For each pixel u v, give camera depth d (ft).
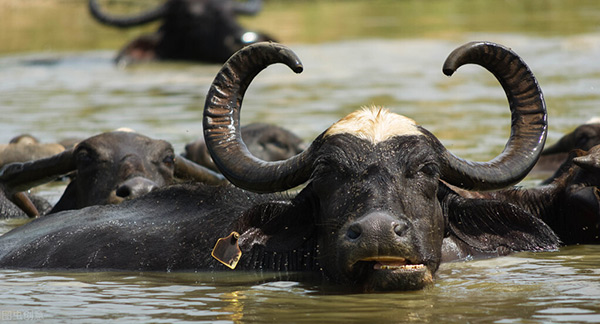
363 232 78.79
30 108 235.81
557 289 82.28
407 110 217.36
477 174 89.10
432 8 584.40
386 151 85.81
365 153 85.76
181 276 92.07
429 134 88.48
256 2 404.57
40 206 137.59
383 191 83.41
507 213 93.86
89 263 97.19
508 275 88.53
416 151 86.17
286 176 89.15
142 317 75.46
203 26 364.99
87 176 121.80
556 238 95.40
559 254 98.73
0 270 96.89
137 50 371.76
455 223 93.56
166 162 125.90
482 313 74.54
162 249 96.94
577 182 107.45
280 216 90.58
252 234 90.84
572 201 106.11
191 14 363.76
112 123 208.23
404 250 79.30
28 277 92.43
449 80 276.82
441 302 78.38
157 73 327.06
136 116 219.20
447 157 88.53
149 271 94.94
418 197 85.05
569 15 492.13
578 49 338.13
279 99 244.01
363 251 78.69
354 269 82.53
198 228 98.07
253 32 369.09
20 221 130.21
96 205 110.83
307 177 89.15
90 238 100.32
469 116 205.67
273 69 320.70
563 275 88.17
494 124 193.16
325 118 208.54
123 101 248.73
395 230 79.00
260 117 212.02
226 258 88.07
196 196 104.22
